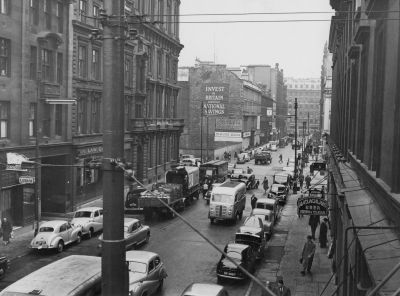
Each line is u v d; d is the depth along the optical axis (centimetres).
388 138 909
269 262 2592
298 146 11894
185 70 10375
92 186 4347
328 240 3070
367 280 777
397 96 804
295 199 5091
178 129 6944
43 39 3384
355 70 1861
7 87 3102
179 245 2922
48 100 2992
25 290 1183
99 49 4366
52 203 3772
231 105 10431
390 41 924
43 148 3462
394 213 778
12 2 3119
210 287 1631
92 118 4309
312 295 1970
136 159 5412
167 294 2016
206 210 4284
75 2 3831
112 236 626
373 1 1038
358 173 1495
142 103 5500
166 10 6500
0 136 3080
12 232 3081
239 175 5594
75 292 1186
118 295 623
